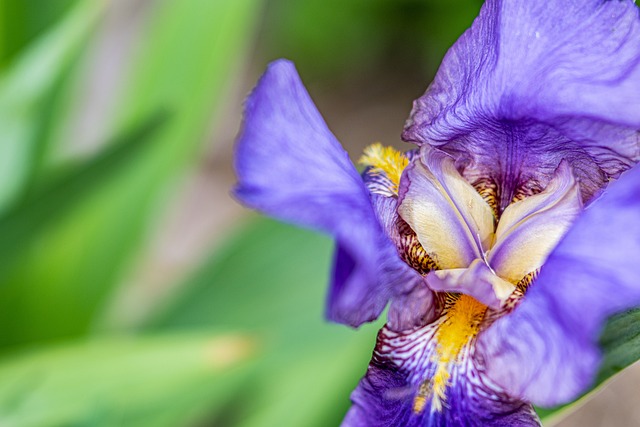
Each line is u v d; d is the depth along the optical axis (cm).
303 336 54
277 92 36
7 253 52
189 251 101
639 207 35
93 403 47
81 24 56
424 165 40
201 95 61
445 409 38
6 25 60
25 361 50
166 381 49
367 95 115
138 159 54
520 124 39
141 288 94
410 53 114
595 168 39
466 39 38
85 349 50
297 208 35
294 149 36
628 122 37
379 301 37
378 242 36
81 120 94
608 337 38
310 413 52
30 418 49
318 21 108
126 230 60
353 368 52
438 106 39
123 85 63
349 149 109
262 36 114
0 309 59
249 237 58
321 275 57
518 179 40
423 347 38
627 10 37
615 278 34
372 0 106
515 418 37
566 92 37
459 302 39
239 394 54
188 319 57
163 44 62
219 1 61
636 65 37
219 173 110
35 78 56
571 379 34
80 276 60
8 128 56
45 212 51
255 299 57
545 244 39
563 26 37
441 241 40
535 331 36
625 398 73
